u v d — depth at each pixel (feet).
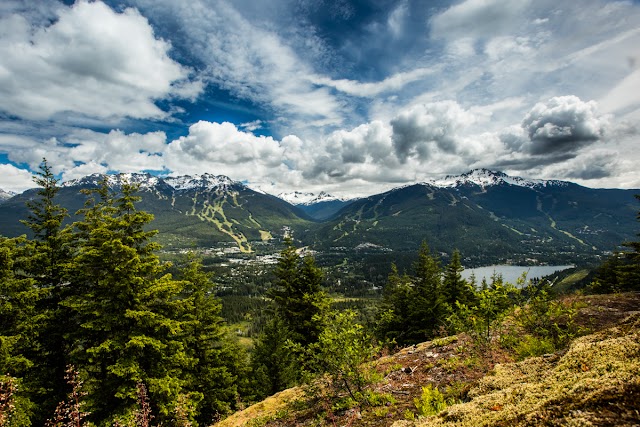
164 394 48.44
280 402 44.70
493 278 53.83
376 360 42.09
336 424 26.03
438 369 32.27
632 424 8.07
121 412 44.50
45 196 54.03
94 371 48.78
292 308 85.81
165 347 51.29
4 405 24.00
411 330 96.78
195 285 76.79
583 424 8.82
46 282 51.80
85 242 52.03
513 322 39.19
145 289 50.96
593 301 49.47
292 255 90.38
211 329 76.48
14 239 49.01
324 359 29.40
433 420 14.96
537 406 11.19
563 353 18.90
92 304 48.08
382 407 26.37
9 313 44.88
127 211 56.03
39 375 48.29
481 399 14.80
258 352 94.12
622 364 11.62
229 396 81.05
